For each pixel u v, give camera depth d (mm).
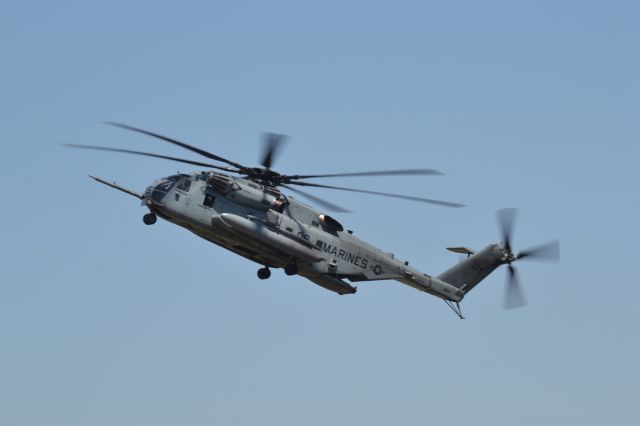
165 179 154750
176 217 152375
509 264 177375
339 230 161625
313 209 160000
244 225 150250
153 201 152750
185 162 149875
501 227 177250
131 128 140125
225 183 152250
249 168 154625
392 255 167500
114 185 154875
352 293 164250
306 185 153375
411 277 168875
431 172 135125
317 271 158750
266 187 155625
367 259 163750
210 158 149625
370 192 144750
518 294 176250
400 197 142500
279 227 154500
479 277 177250
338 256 160500
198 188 153000
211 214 152375
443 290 173125
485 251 176750
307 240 157000
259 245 153125
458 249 176875
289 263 157000
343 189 148500
